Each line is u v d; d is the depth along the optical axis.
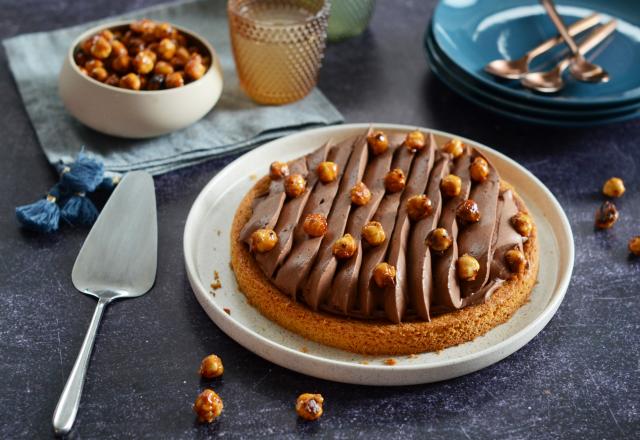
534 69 1.04
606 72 1.02
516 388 0.75
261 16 1.04
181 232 0.88
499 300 0.78
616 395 0.75
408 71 1.11
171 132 0.97
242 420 0.72
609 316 0.82
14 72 1.04
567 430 0.73
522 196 0.90
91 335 0.76
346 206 0.80
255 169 0.92
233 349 0.77
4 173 0.93
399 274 0.76
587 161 0.98
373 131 0.88
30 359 0.76
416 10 1.22
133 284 0.82
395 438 0.71
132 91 0.92
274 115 1.01
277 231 0.80
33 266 0.84
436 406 0.74
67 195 0.89
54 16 1.15
